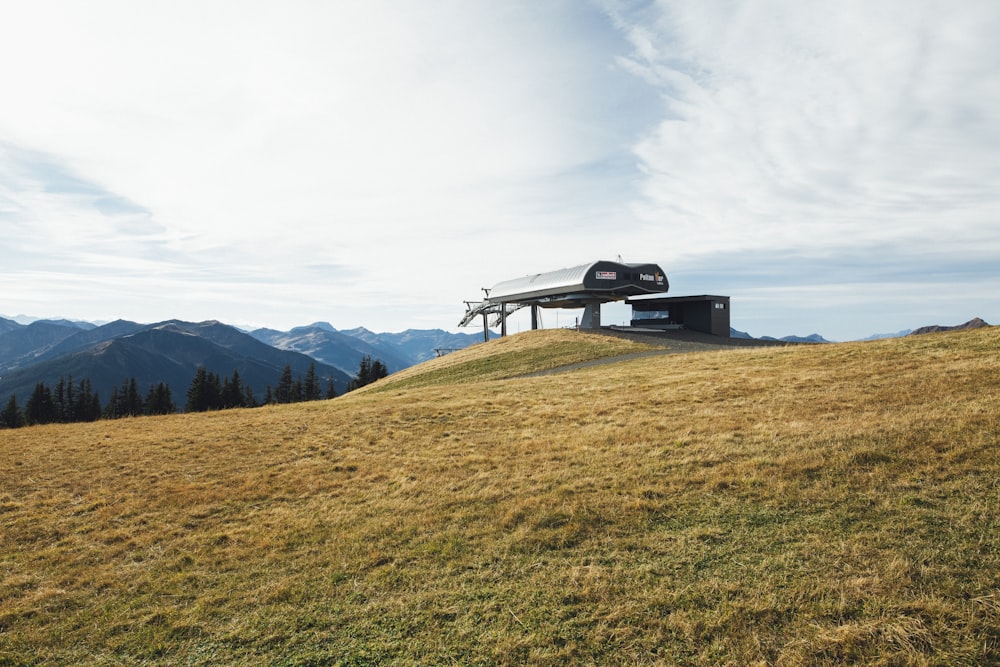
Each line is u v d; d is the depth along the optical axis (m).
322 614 7.10
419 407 23.27
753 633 5.89
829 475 9.86
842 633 5.71
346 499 11.95
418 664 5.92
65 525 11.26
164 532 10.62
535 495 10.84
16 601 8.09
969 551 6.93
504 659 5.86
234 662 6.24
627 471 11.60
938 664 5.20
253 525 10.71
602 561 7.81
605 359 40.22
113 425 23.34
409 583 7.71
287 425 21.06
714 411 17.19
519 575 7.65
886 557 7.01
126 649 6.70
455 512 10.37
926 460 9.94
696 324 58.62
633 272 59.66
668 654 5.73
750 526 8.38
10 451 18.03
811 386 19.39
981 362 18.89
